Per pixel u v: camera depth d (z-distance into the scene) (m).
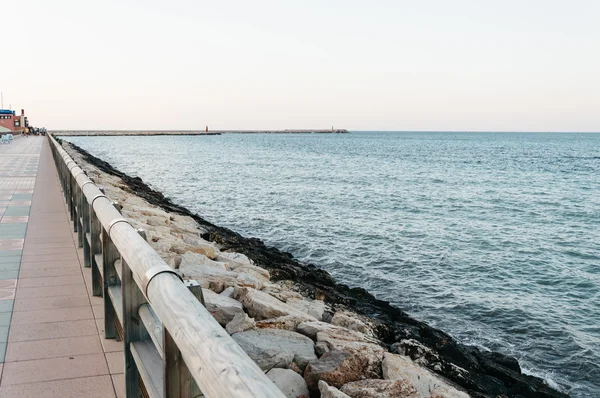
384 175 44.59
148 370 2.28
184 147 101.38
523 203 28.91
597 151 106.06
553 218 24.08
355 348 4.95
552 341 9.56
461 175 46.91
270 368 4.56
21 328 4.07
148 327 2.29
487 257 15.84
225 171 45.47
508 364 8.16
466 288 12.63
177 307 1.60
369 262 14.69
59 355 3.60
